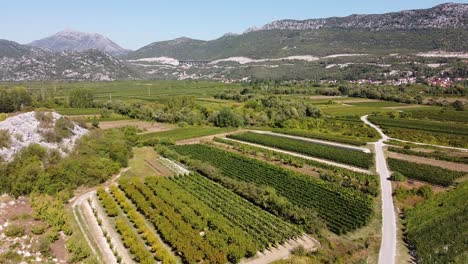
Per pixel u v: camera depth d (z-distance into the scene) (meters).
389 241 53.47
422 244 50.62
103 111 149.88
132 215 57.66
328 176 81.25
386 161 96.00
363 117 164.38
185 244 48.59
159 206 61.47
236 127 147.62
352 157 97.62
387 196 71.69
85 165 74.38
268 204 64.69
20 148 68.69
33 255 44.22
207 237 52.06
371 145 113.50
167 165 91.06
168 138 115.88
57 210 55.94
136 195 65.50
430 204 65.75
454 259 46.94
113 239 51.44
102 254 47.22
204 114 158.00
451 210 62.44
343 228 55.97
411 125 140.50
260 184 77.25
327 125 147.75
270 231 54.56
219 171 84.31
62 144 77.31
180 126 143.38
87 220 57.12
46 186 64.69
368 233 56.16
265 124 154.50
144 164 90.94
